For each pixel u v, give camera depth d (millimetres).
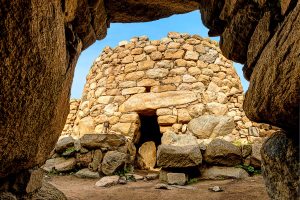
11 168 1773
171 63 9328
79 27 2625
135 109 8758
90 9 2686
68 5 2012
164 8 3670
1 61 1205
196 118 8281
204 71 9219
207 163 5441
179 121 8391
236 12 2262
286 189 1656
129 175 5887
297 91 1254
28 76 1429
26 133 1665
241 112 8539
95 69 10727
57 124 2283
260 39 1906
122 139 6520
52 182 5367
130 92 9117
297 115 1412
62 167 6238
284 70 1370
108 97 9406
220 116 8273
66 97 2361
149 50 9625
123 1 3371
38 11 1316
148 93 8883
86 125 9445
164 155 5281
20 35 1242
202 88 8906
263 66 1726
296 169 1546
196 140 7516
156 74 9180
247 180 4832
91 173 5941
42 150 2162
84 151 6383
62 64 1929
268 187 1976
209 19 2881
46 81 1666
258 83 1820
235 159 5375
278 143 1868
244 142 7750
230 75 9539
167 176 5141
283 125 1669
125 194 4344
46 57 1553
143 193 4402
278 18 1646
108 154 6168
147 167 8133
